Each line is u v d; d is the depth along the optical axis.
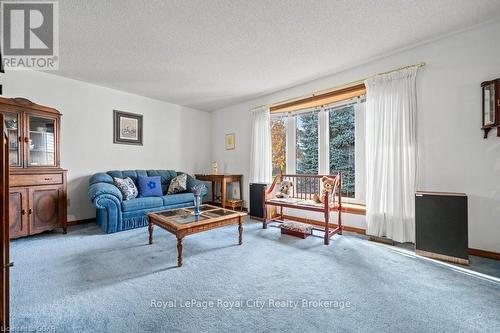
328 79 3.34
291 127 4.10
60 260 2.18
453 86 2.36
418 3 1.87
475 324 1.31
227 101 4.67
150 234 2.65
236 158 4.86
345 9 1.93
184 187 4.21
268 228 3.38
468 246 2.28
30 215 2.74
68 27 2.14
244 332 1.26
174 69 3.11
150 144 4.43
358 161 3.31
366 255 2.33
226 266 2.08
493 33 2.16
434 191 2.46
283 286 1.74
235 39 2.38
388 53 2.70
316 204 2.97
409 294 1.62
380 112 2.77
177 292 1.65
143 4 1.83
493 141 2.17
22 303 1.50
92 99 3.69
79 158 3.57
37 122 2.93
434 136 2.47
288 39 2.38
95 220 3.71
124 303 1.51
